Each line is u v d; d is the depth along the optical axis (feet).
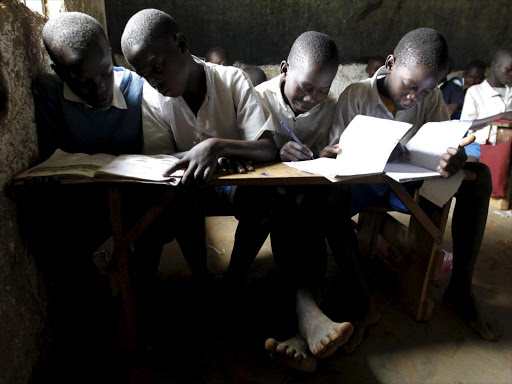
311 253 4.26
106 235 4.54
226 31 12.69
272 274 5.67
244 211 4.31
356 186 5.08
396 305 5.08
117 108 4.30
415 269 4.71
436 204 4.02
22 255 3.46
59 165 3.54
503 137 8.58
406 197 3.96
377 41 13.48
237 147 3.76
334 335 3.49
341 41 13.34
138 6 11.92
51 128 4.07
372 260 6.15
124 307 3.91
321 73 4.19
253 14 12.60
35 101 3.89
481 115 9.73
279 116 4.98
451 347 4.34
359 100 5.01
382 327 4.65
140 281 4.59
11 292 3.28
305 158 4.23
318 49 4.17
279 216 4.15
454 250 4.73
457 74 14.15
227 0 12.30
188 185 3.39
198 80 4.23
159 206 3.52
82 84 3.68
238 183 3.45
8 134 3.32
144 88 4.48
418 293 4.66
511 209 8.84
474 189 4.34
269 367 3.99
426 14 13.28
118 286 3.94
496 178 8.72
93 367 3.94
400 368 4.03
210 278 5.58
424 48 4.28
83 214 4.25
